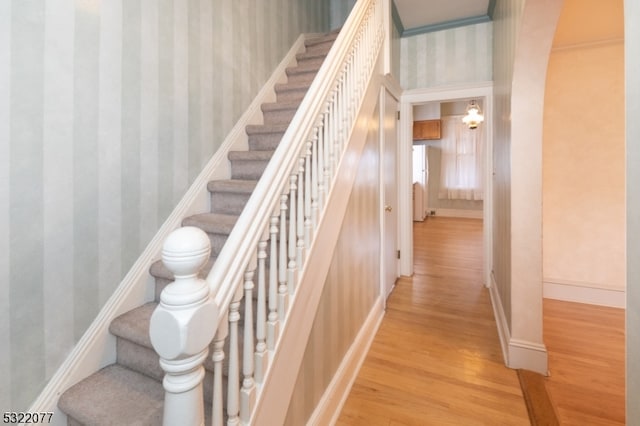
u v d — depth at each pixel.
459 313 2.83
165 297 0.72
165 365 0.73
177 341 0.70
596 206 2.94
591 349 2.23
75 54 1.40
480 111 6.13
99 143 1.51
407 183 3.72
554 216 3.07
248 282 1.00
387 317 2.77
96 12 1.48
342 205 1.78
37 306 1.28
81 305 1.43
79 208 1.43
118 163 1.60
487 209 3.35
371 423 1.62
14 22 1.19
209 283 0.86
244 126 2.50
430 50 3.47
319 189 1.52
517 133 1.96
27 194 1.24
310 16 3.56
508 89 2.17
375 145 2.52
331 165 1.64
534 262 1.97
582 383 1.88
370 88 2.32
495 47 2.98
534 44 1.77
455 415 1.65
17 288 1.22
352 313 2.02
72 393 1.32
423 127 8.08
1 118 1.16
